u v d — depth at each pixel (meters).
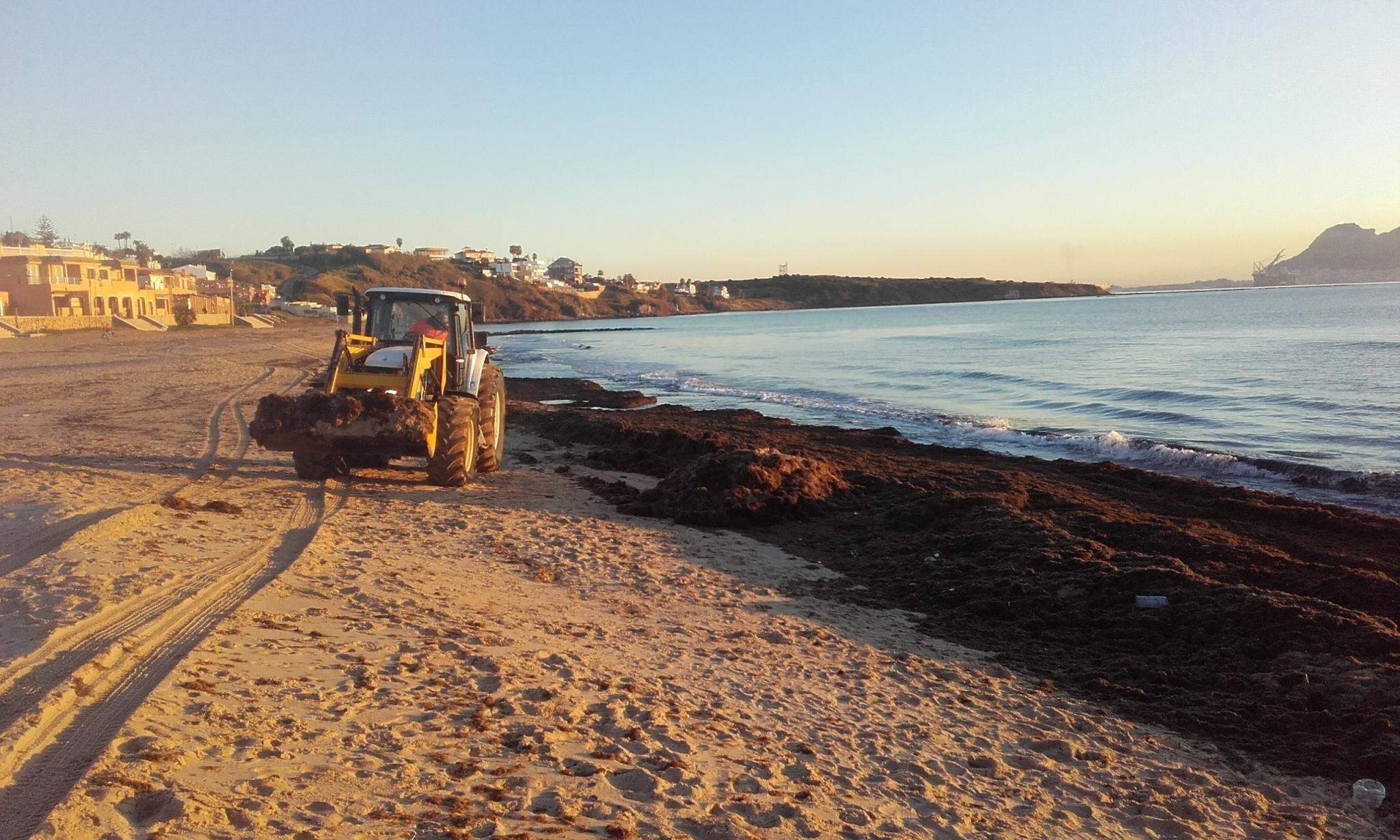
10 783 3.36
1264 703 5.90
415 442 11.13
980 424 22.20
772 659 6.52
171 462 13.04
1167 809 4.60
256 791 3.49
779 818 3.98
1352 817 4.61
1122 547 9.77
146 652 4.92
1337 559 9.27
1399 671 5.92
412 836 3.30
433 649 5.65
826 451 17.08
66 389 25.81
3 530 7.96
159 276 91.75
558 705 4.95
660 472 15.12
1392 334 45.59
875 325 96.69
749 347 64.25
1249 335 50.19
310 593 6.62
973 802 4.51
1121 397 26.06
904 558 9.66
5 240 84.50
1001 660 6.92
